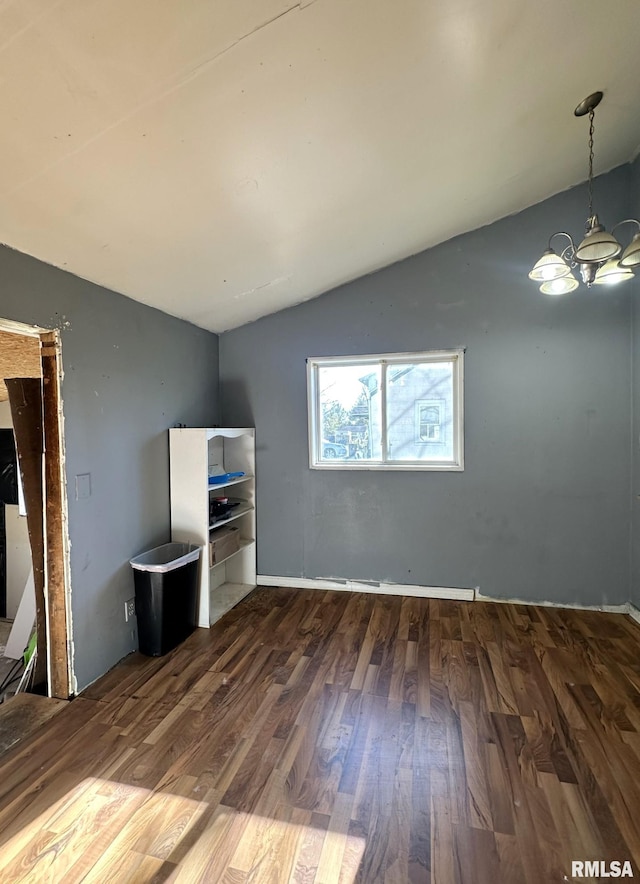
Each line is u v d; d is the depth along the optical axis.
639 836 1.41
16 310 1.90
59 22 1.06
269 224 2.28
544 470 3.20
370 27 1.32
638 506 2.98
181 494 3.01
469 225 3.15
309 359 3.58
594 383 3.09
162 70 1.26
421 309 3.35
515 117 2.06
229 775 1.68
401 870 1.32
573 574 3.18
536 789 1.60
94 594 2.35
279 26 1.23
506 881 1.28
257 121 1.56
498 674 2.35
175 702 2.14
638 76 2.06
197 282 2.71
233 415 3.76
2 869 1.32
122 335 2.59
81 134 1.40
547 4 1.46
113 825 1.47
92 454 2.35
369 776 1.67
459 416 3.32
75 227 1.86
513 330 3.20
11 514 3.80
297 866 1.33
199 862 1.34
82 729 1.95
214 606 3.29
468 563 3.36
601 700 2.11
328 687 2.25
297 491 3.66
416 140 1.96
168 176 1.71
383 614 3.13
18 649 2.88
